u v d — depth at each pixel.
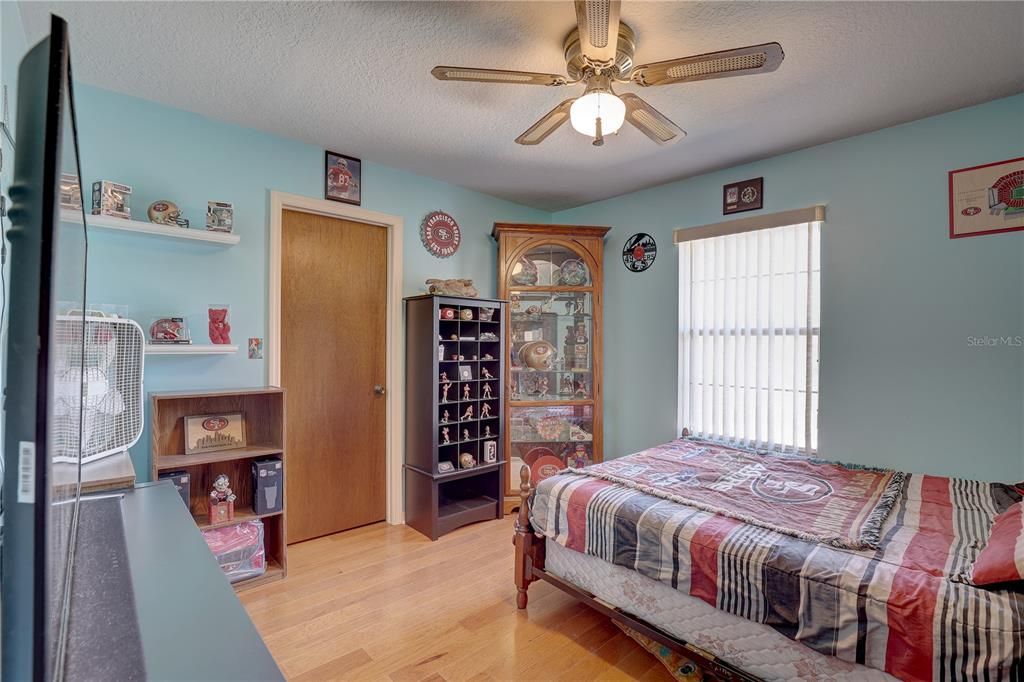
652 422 3.79
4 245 1.23
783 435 3.08
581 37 1.59
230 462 2.61
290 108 2.48
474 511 3.40
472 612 2.26
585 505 2.05
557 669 1.87
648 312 3.81
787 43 1.93
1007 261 2.37
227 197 2.64
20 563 0.52
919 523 1.76
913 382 2.63
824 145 2.93
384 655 1.94
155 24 1.80
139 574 1.01
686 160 3.21
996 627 1.17
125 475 1.56
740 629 1.59
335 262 3.17
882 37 1.89
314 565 2.73
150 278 2.38
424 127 2.71
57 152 0.52
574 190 3.87
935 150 2.56
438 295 3.21
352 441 3.28
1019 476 2.34
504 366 3.69
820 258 2.95
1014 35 1.86
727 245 3.36
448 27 1.84
